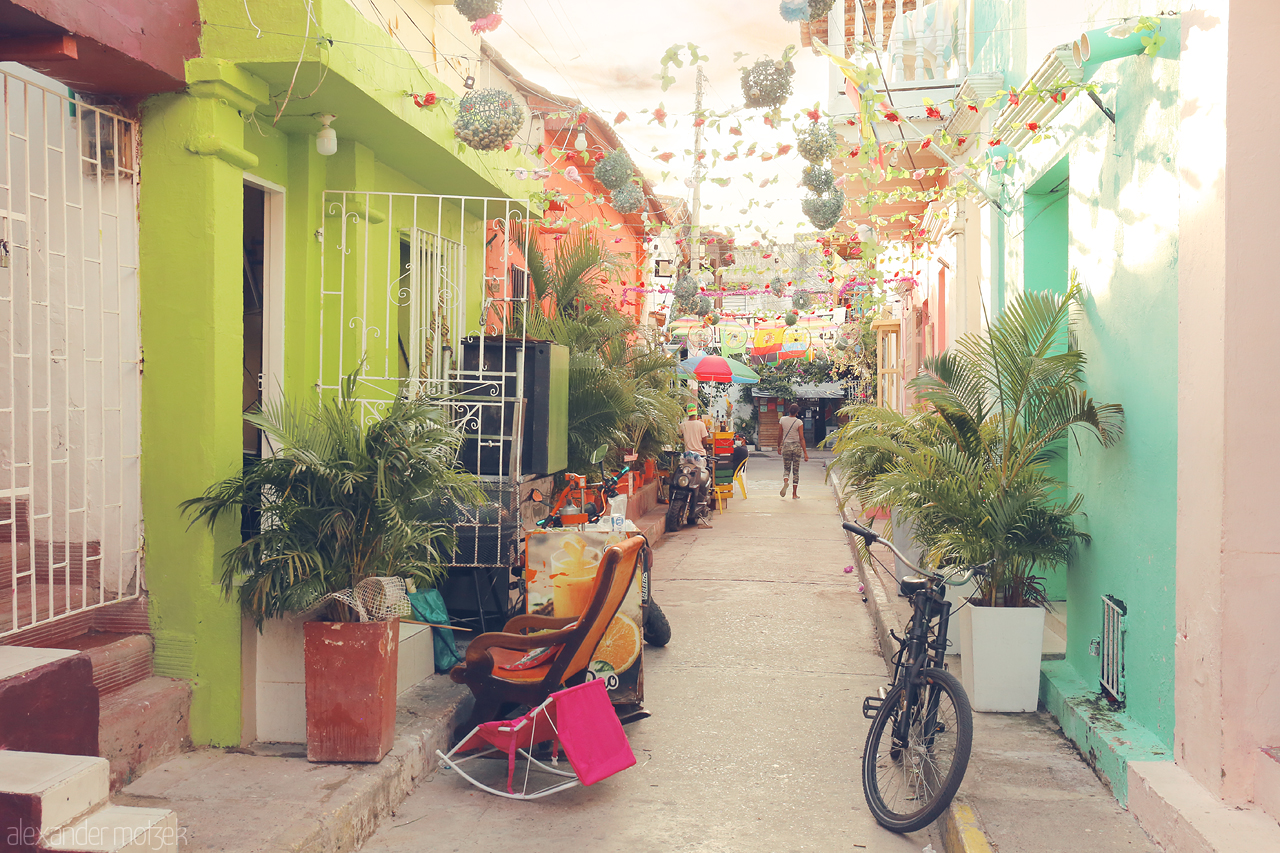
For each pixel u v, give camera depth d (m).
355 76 4.86
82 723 3.29
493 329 9.01
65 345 4.07
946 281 10.38
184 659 4.52
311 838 3.54
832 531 13.88
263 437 5.80
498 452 6.31
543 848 3.89
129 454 4.51
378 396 6.41
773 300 18.95
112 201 4.46
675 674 6.52
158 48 4.19
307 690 4.29
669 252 19.59
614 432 8.12
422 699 5.21
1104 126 4.89
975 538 5.15
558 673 4.46
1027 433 5.22
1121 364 4.58
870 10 9.44
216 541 4.54
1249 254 3.40
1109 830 3.65
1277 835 3.18
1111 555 4.69
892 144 5.98
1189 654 3.68
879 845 3.95
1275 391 3.39
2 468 4.58
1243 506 3.41
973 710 5.14
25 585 4.53
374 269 6.41
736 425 38.56
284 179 5.79
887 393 17.98
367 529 4.43
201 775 4.14
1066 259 6.77
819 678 6.43
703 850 3.89
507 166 7.96
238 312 4.66
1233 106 3.41
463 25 8.80
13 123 4.47
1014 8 7.27
